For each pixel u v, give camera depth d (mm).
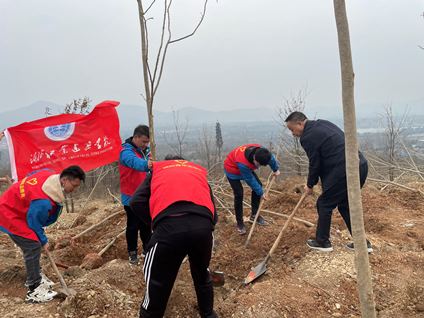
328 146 4383
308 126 4531
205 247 3078
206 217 3047
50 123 4844
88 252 5676
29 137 4727
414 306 3803
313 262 4477
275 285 4059
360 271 2238
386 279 4129
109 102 5059
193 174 3285
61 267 4902
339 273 4215
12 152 4641
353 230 2230
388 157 10664
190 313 3889
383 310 3740
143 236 4699
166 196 3062
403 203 6711
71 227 7664
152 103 4000
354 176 2176
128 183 4508
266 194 5723
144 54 3887
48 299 3834
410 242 5066
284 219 6262
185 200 3031
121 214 7281
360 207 2199
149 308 3123
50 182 3738
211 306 3426
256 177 5844
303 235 5199
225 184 8617
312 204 6746
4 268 4430
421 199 6809
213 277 4398
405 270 4312
